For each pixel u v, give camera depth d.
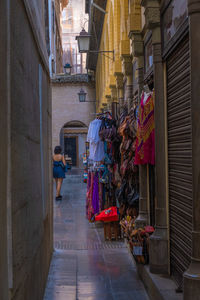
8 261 2.05
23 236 2.52
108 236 6.66
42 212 3.93
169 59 4.00
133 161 5.53
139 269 4.67
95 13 13.39
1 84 1.92
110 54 10.74
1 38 1.92
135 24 5.34
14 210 2.19
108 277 4.66
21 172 2.49
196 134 2.83
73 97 23.56
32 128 3.19
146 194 5.17
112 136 6.87
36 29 3.60
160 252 4.12
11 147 2.13
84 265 5.16
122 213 6.14
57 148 12.12
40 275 3.59
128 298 4.01
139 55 5.42
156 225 4.23
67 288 4.25
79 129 29.84
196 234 2.88
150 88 4.93
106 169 7.54
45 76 4.80
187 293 2.86
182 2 3.31
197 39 2.80
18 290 2.27
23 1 2.72
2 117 1.93
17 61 2.42
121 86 8.59
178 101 3.68
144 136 4.50
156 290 3.70
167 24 3.89
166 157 4.18
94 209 7.88
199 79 2.81
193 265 2.90
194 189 2.87
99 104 17.89
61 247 6.19
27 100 2.89
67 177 21.98
